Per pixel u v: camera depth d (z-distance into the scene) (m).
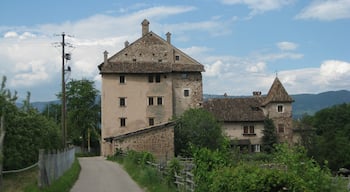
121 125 69.88
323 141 66.56
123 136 60.34
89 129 89.19
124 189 23.83
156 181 23.94
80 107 88.94
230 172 12.59
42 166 19.22
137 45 71.75
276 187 11.38
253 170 12.05
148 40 72.12
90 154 82.62
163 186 21.48
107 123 69.62
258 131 73.81
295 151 13.02
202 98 72.25
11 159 27.03
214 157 16.16
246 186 11.50
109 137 66.88
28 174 27.77
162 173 24.17
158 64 71.44
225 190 12.48
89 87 89.44
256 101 77.69
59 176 25.08
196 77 72.50
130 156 41.81
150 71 70.06
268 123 72.44
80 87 88.88
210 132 61.75
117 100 70.06
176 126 62.12
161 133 61.06
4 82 28.03
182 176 19.80
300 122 77.75
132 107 70.31
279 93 74.25
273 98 73.75
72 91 88.69
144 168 29.44
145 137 60.78
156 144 60.88
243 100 77.75
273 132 72.12
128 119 70.06
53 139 41.62
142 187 24.61
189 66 72.00
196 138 61.19
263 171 11.66
